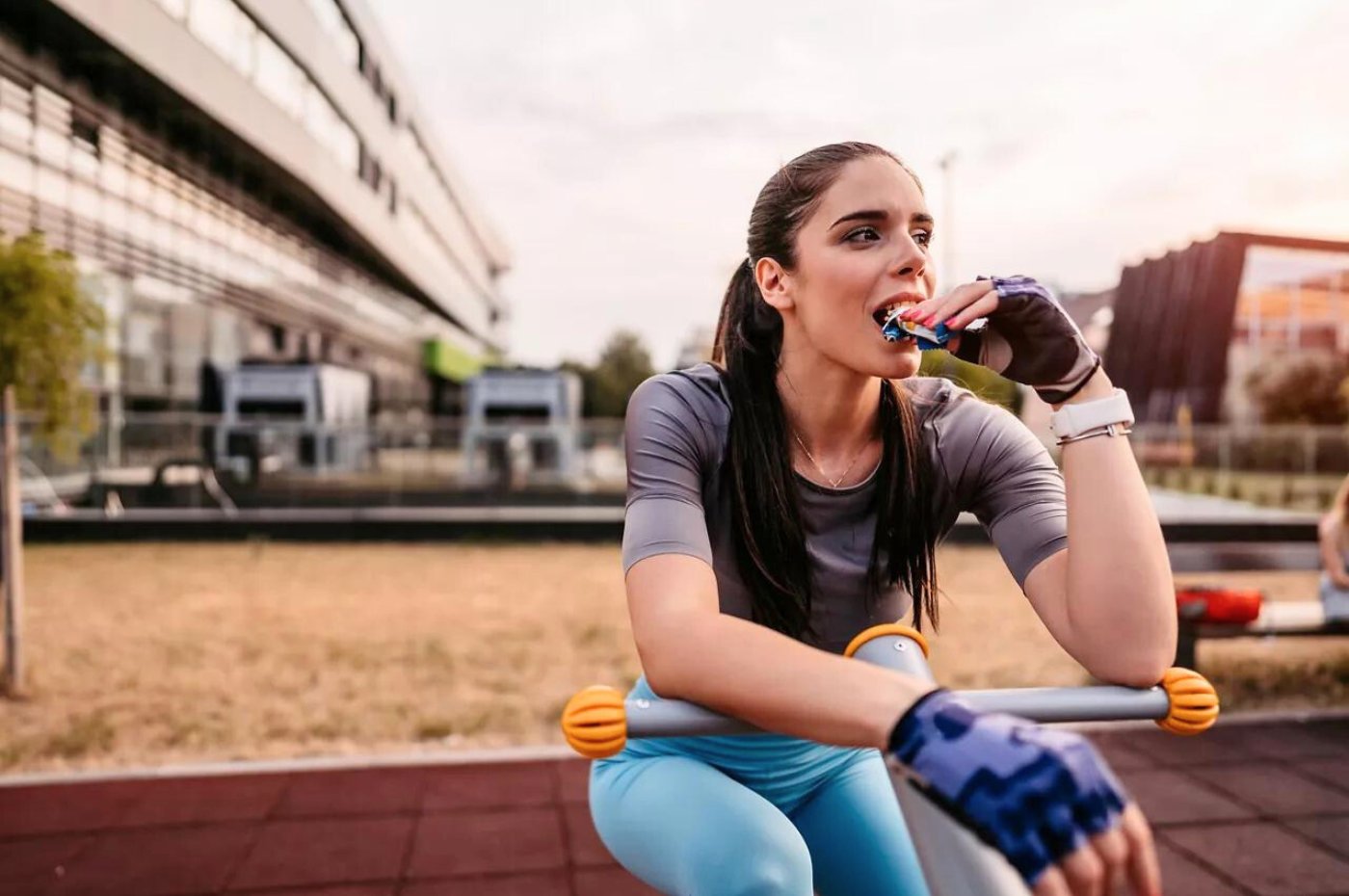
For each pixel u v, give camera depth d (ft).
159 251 69.15
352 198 99.40
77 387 19.13
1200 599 17.79
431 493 63.98
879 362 3.68
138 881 10.89
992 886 2.21
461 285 198.39
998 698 3.12
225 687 18.79
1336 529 18.20
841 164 3.75
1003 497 4.20
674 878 3.79
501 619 25.66
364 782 13.83
